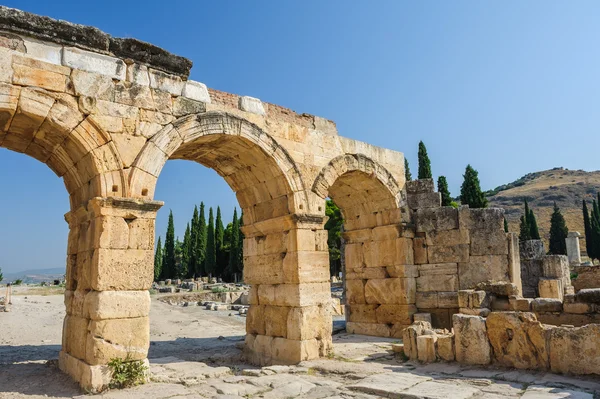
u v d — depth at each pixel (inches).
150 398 298.7
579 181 5191.9
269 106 485.7
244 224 534.9
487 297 507.2
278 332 466.3
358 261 638.5
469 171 1680.6
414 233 615.5
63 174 416.5
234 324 820.6
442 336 413.4
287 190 478.9
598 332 324.8
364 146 578.6
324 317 462.9
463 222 595.5
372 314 616.1
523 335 359.6
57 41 350.3
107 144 361.1
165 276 2699.3
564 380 319.6
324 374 387.5
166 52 406.0
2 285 2476.6
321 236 482.9
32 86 334.0
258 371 394.3
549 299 474.3
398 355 439.2
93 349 320.2
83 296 353.7
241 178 518.6
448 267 591.5
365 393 316.5
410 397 295.7
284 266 468.8
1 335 645.9
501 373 349.1
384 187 592.4
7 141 384.5
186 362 445.1
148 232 360.8
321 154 522.3
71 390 322.3
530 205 4517.7
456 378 343.3
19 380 352.8
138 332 340.8
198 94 426.9
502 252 581.6
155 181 379.6
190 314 968.9
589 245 2513.5
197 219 2674.7
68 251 406.0
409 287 589.9
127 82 381.1
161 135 388.5
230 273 2333.9
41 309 1027.3
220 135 434.3
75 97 353.1
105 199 342.3
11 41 331.9
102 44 371.6
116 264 340.2
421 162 1737.2
